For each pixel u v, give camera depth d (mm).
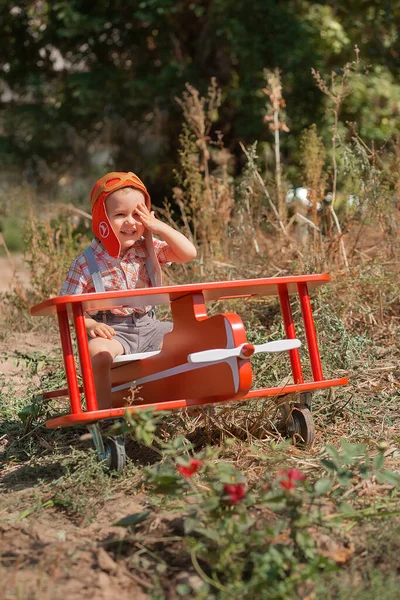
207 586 2393
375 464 2789
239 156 12719
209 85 12578
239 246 6520
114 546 2699
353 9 13203
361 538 2664
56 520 2980
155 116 12758
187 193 7027
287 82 12336
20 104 14055
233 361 3223
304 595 2342
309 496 2658
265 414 3680
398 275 5922
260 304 5891
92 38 13219
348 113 12352
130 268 3979
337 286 5680
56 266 7277
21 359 5723
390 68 13383
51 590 2410
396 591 2305
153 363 3760
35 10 13477
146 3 12227
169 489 2744
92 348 3758
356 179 6281
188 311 3490
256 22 12383
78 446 3910
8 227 10125
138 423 3154
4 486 3432
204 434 3818
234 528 2469
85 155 13312
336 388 4359
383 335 5504
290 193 7367
